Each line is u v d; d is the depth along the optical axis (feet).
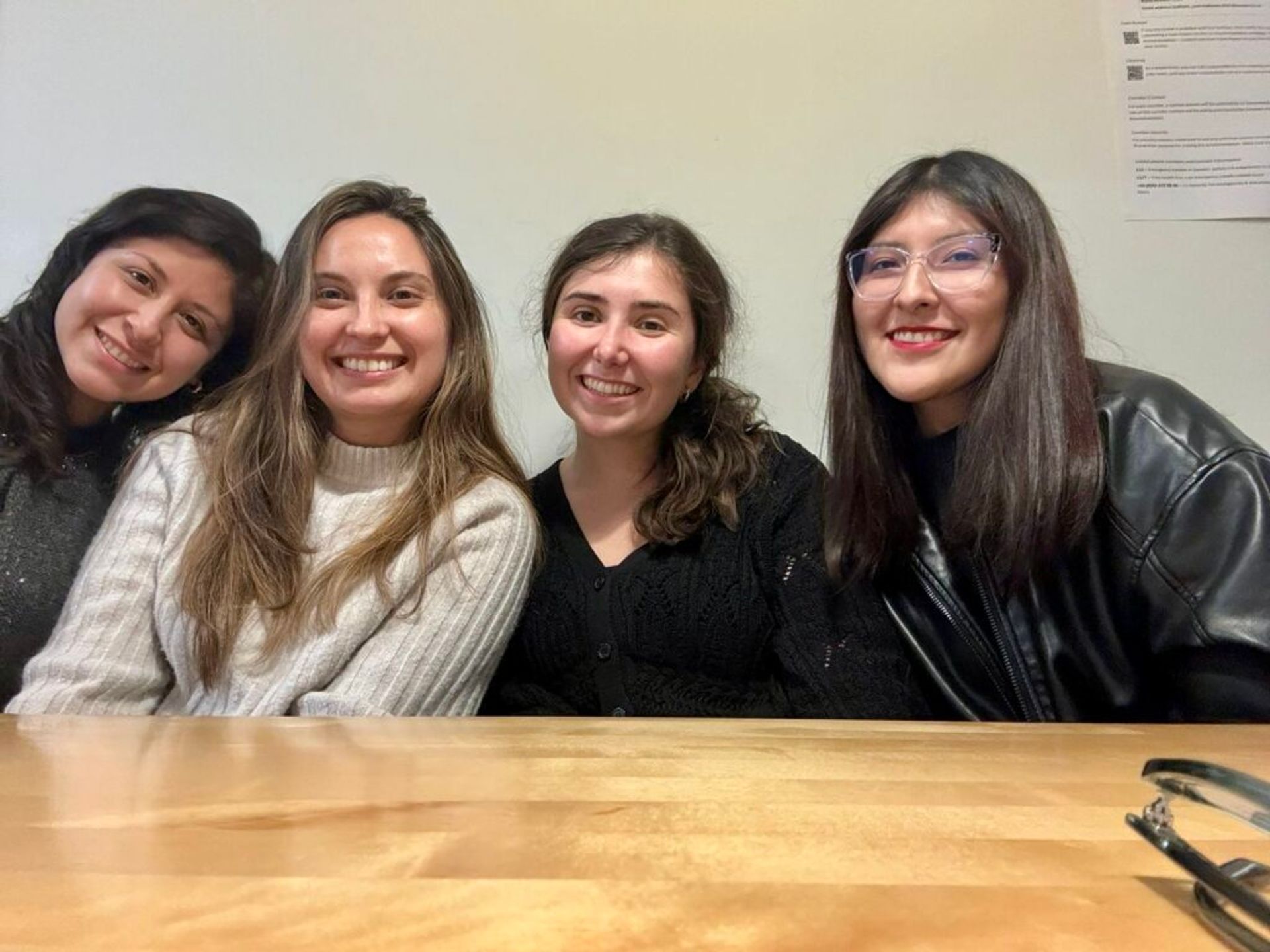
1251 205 4.22
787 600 3.37
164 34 4.29
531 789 1.52
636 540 3.65
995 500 2.98
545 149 4.28
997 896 1.04
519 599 3.35
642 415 3.50
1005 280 3.12
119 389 3.86
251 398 3.52
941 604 3.25
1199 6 4.24
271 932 0.91
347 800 1.43
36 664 3.14
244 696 3.04
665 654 3.38
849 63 4.26
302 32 4.29
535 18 4.29
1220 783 1.06
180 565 3.27
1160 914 0.99
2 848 1.18
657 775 1.64
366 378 3.42
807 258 4.25
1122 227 4.24
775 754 1.85
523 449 4.28
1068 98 4.25
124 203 3.98
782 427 4.25
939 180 3.23
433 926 0.93
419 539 3.23
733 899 1.02
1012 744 2.02
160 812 1.36
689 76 4.27
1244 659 2.62
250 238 4.09
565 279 3.63
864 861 1.16
